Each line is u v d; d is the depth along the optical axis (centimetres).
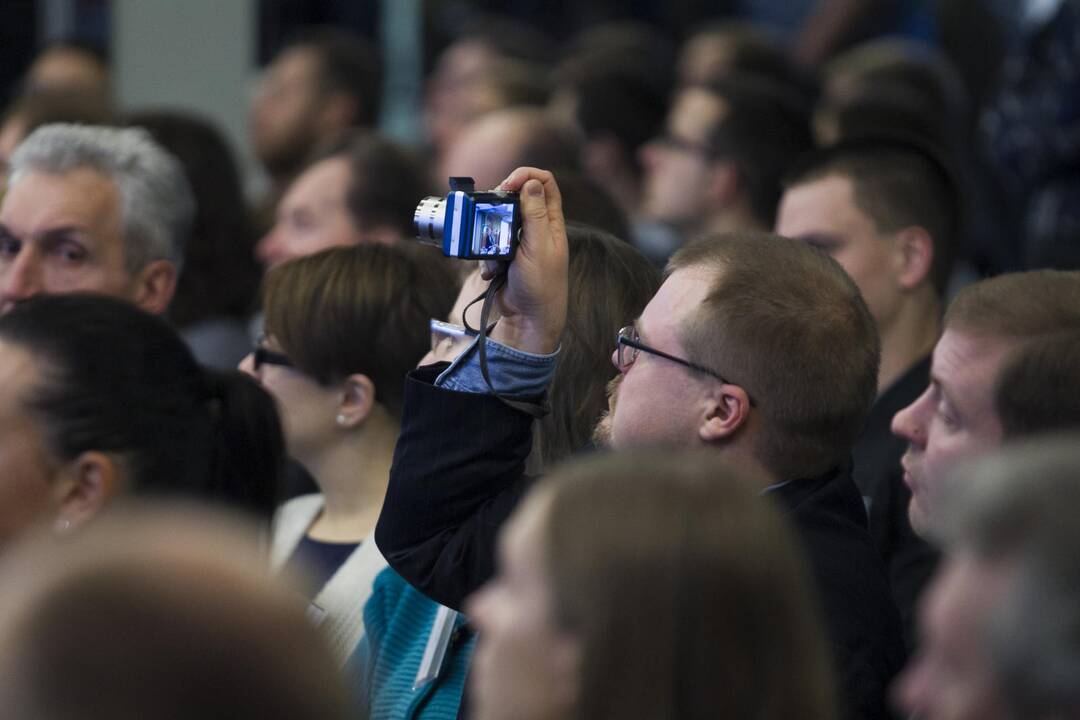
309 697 261
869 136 818
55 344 509
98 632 252
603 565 311
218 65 1446
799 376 500
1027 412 475
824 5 1683
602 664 309
